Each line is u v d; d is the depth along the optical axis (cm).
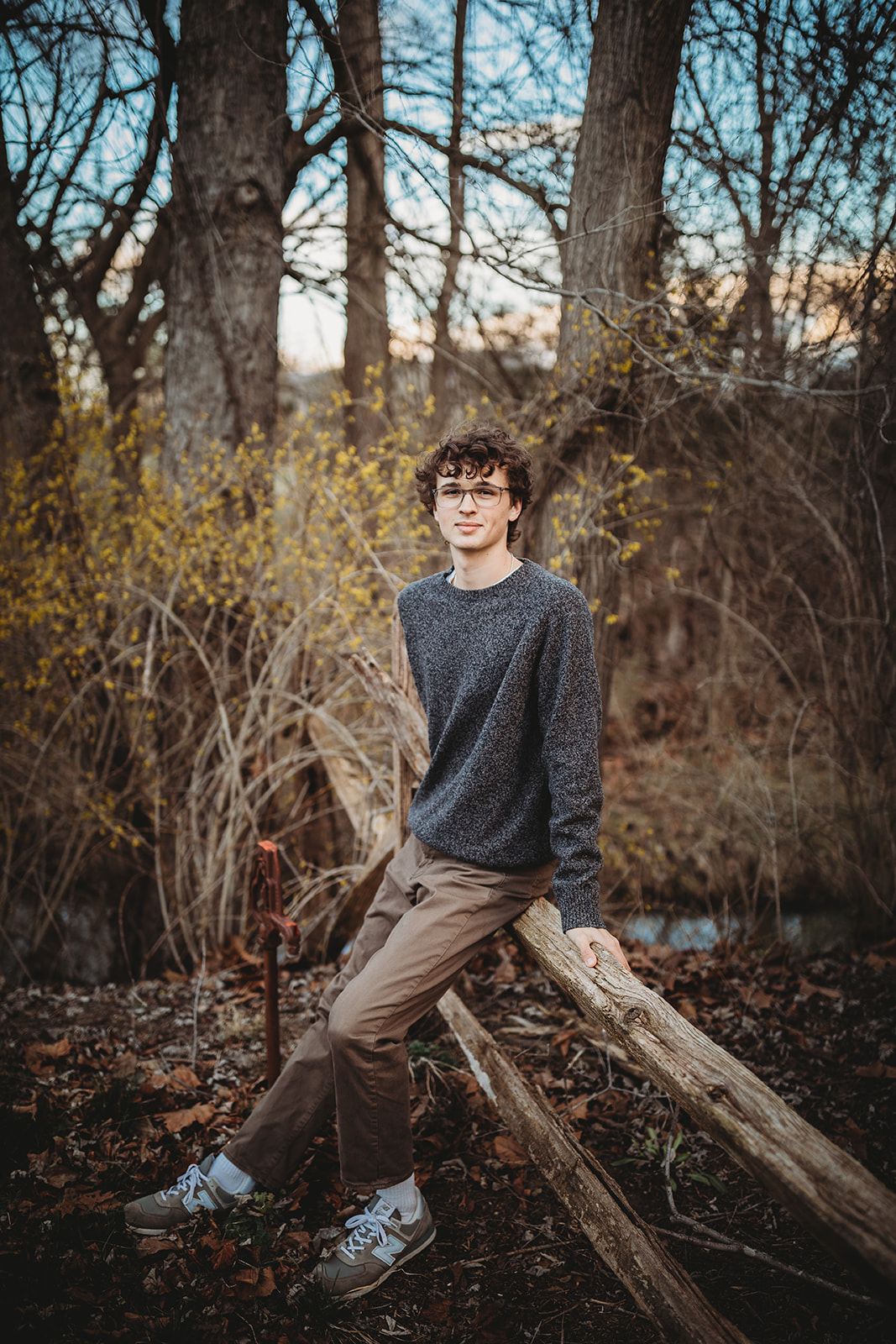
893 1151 231
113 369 676
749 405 407
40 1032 312
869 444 377
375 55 354
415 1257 195
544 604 177
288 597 420
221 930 401
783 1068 275
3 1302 174
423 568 457
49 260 521
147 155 403
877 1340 170
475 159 368
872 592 404
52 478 448
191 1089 265
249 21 410
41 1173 215
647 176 337
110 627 432
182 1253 189
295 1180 217
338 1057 177
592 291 319
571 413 360
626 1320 177
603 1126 246
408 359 506
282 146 440
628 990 157
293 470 411
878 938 411
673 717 738
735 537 512
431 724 201
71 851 470
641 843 513
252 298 438
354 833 475
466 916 189
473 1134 239
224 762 400
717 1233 188
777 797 477
